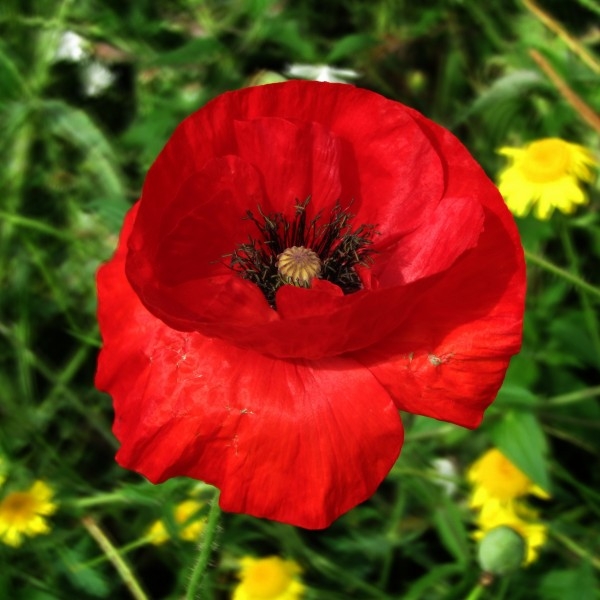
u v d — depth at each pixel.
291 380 0.28
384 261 0.30
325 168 0.29
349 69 0.47
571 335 0.41
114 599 0.39
